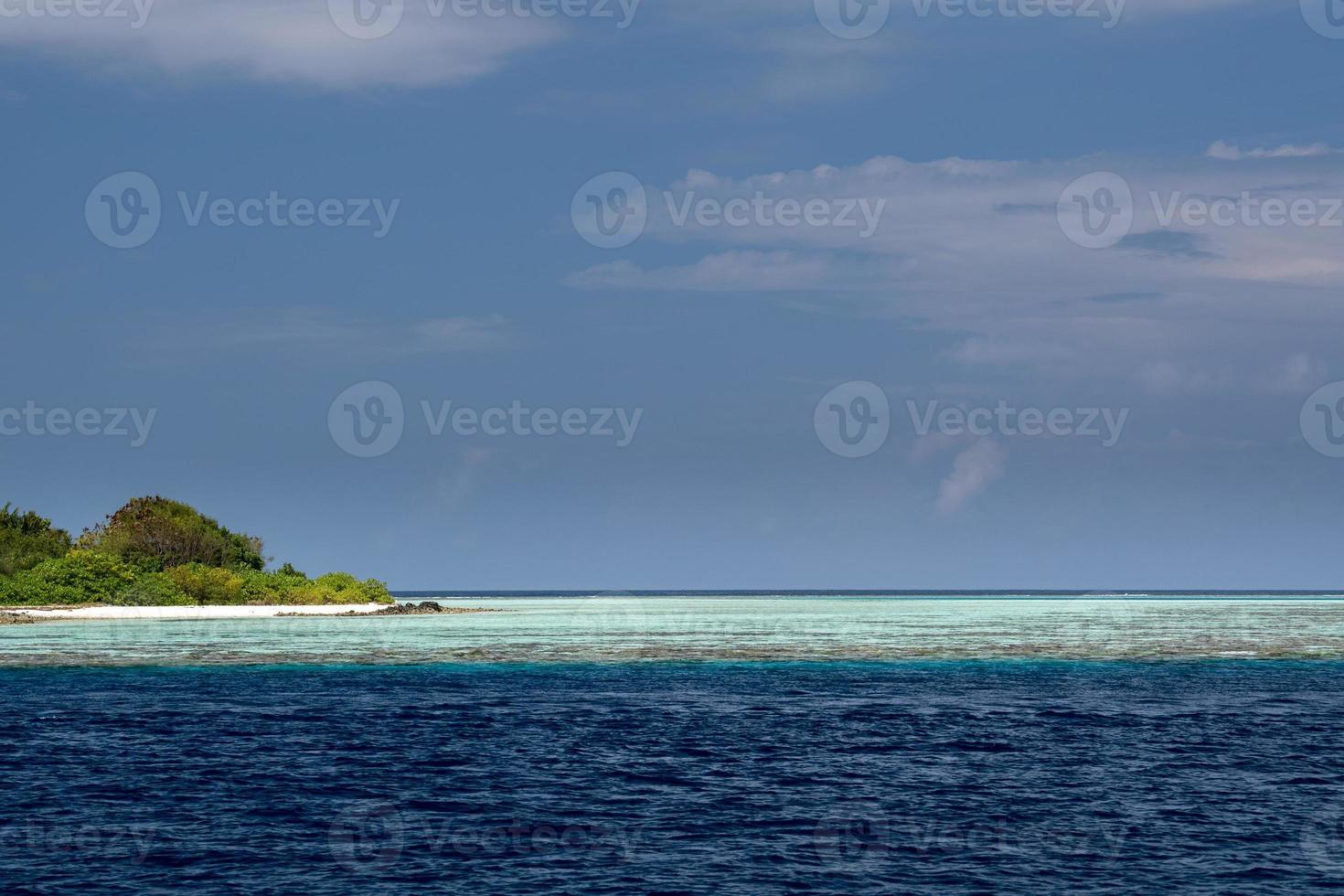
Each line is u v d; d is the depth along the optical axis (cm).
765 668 6869
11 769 3597
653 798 3228
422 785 3388
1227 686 5950
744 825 2939
